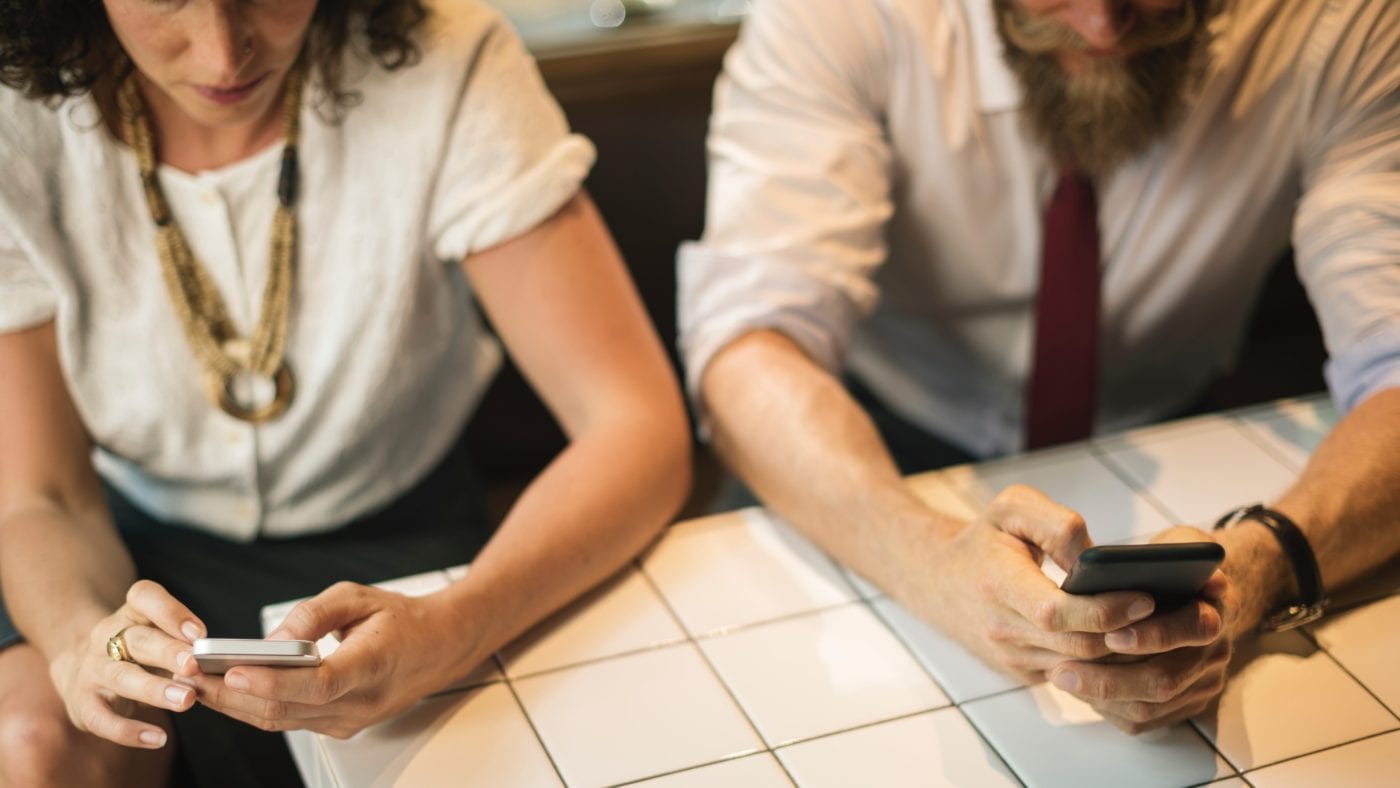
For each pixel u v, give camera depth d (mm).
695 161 1868
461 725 943
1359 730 936
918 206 1557
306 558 1382
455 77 1246
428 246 1292
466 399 1480
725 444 1310
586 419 1267
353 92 1228
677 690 974
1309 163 1423
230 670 873
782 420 1235
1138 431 1287
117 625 954
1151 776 898
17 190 1161
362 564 1381
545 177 1271
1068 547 939
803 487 1171
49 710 1061
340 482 1389
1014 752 917
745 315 1360
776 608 1069
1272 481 1203
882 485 1127
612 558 1107
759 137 1458
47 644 1062
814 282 1388
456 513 1481
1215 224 1501
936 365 1728
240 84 1087
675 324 1952
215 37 1036
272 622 1036
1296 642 1019
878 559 1081
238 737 1218
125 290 1227
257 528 1375
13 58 1106
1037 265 1557
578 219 1313
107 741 1071
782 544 1162
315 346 1289
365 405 1323
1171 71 1311
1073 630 871
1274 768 905
